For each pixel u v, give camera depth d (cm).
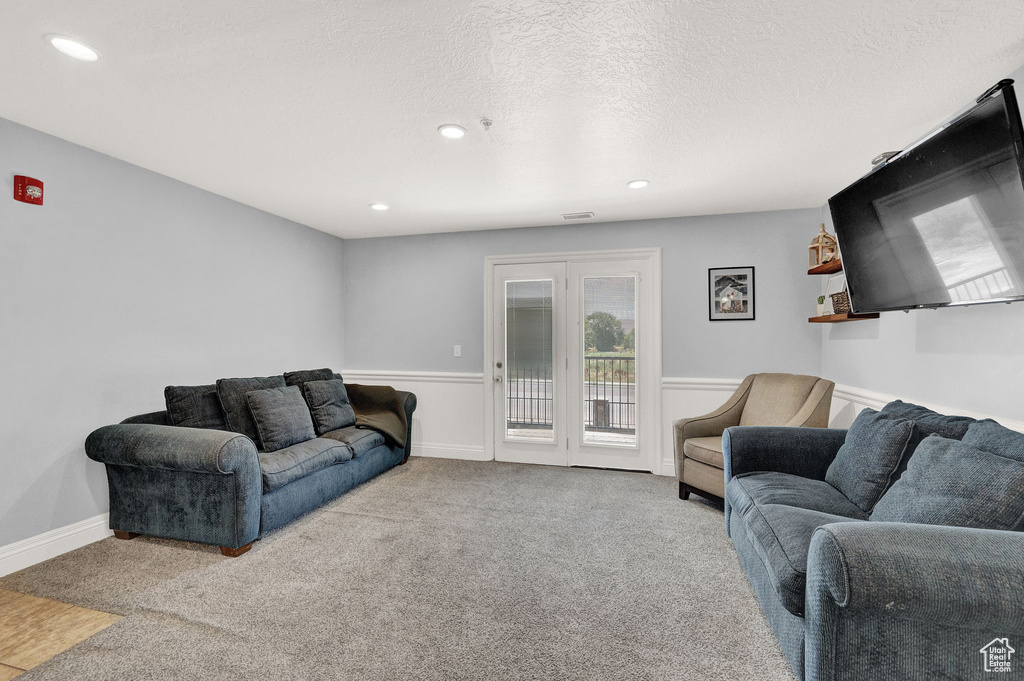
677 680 161
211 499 256
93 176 274
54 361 257
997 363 201
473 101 214
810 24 161
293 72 191
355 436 367
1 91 206
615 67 187
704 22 160
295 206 384
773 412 338
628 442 429
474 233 467
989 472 149
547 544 269
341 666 169
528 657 173
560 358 446
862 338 322
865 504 198
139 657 174
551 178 317
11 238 239
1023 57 180
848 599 119
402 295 486
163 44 173
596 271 436
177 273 323
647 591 219
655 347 419
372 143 261
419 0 148
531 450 454
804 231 390
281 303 416
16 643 182
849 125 239
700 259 411
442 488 371
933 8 153
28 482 246
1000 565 114
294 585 225
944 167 186
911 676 125
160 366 313
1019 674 119
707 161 287
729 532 265
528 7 152
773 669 166
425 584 226
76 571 238
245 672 166
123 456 256
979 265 179
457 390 470
